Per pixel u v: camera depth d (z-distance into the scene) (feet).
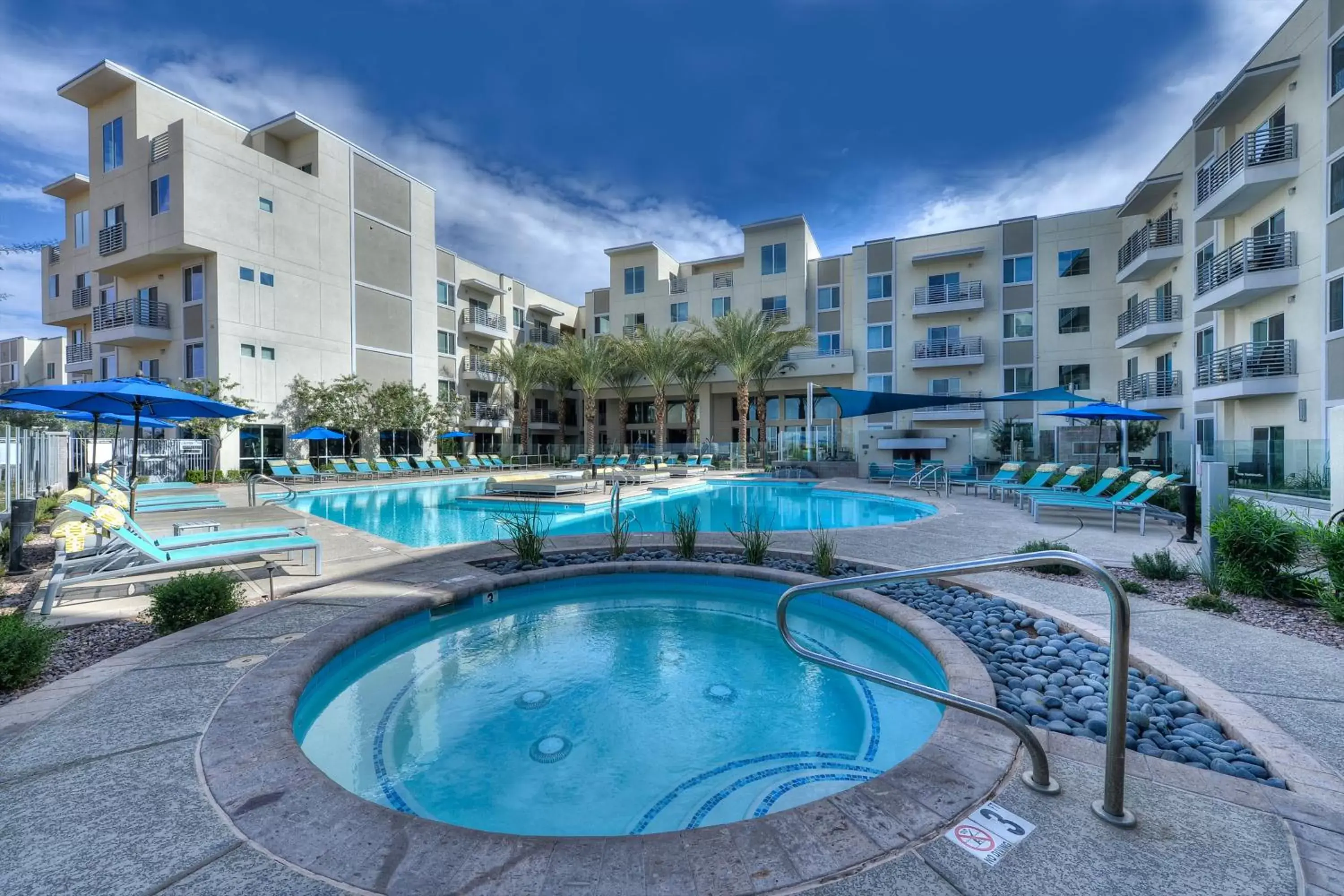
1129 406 69.31
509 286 123.24
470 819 9.14
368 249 89.66
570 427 139.13
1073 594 18.44
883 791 7.75
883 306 96.43
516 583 20.35
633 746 11.30
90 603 17.57
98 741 9.14
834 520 41.50
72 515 20.34
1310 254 42.52
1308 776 8.25
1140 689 11.63
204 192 69.51
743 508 49.52
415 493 62.34
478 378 111.34
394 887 6.03
